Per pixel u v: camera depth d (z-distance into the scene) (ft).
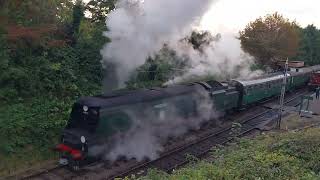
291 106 90.99
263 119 75.82
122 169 46.01
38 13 51.08
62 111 53.36
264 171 27.17
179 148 53.93
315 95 107.65
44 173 43.11
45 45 55.06
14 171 42.73
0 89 49.88
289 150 32.12
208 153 53.21
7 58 50.37
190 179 26.91
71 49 62.54
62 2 62.85
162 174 30.81
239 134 62.69
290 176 26.61
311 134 35.68
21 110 49.49
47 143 48.78
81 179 42.45
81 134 44.57
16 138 46.11
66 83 58.34
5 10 46.50
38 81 54.24
